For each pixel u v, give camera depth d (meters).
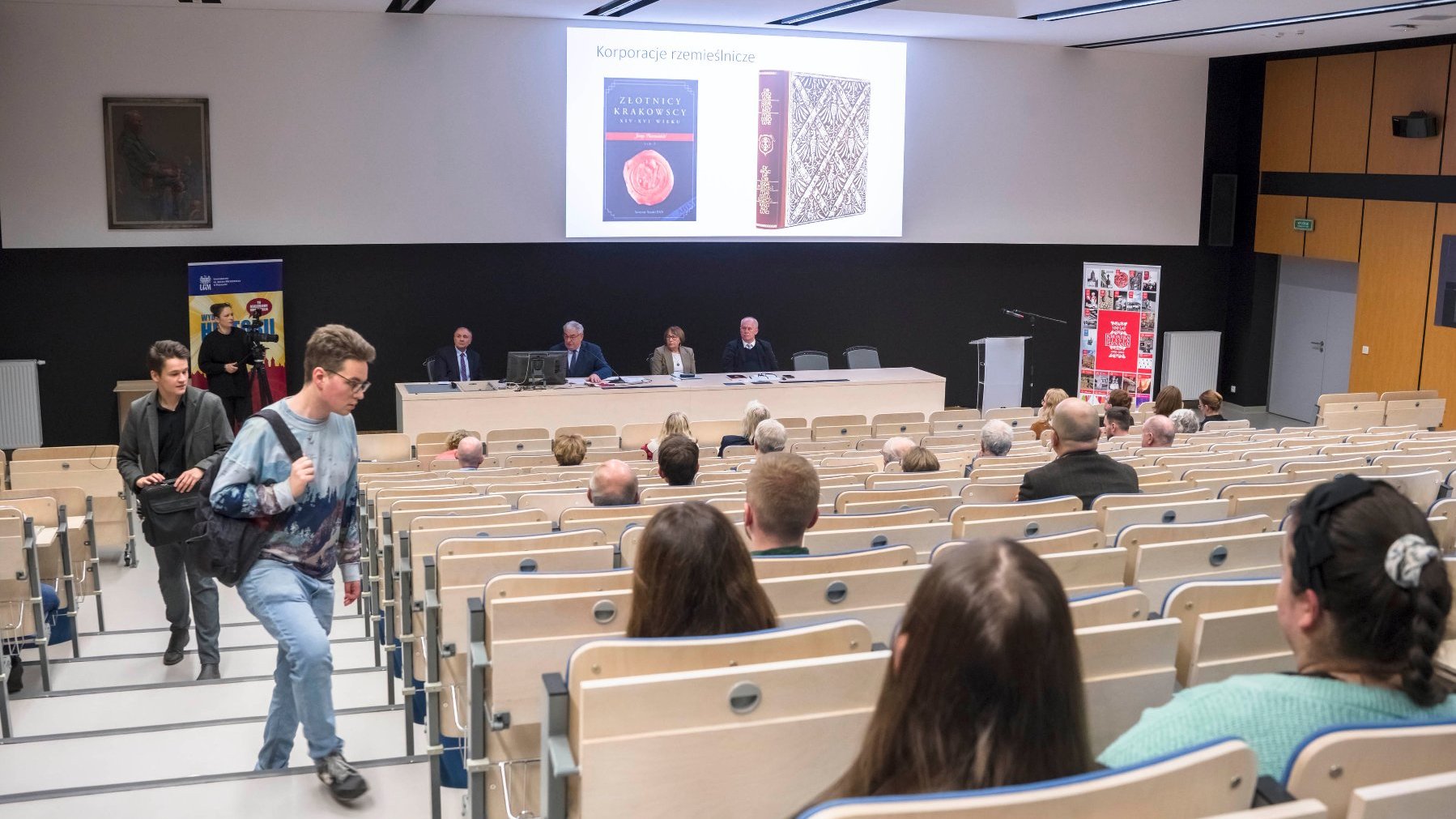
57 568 5.81
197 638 5.58
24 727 4.70
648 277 13.73
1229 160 15.38
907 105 13.81
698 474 5.67
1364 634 1.37
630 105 12.72
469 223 12.49
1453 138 12.70
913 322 14.81
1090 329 14.23
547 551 3.42
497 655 2.64
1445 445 7.67
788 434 9.79
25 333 11.70
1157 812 1.15
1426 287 13.18
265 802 3.46
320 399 3.51
